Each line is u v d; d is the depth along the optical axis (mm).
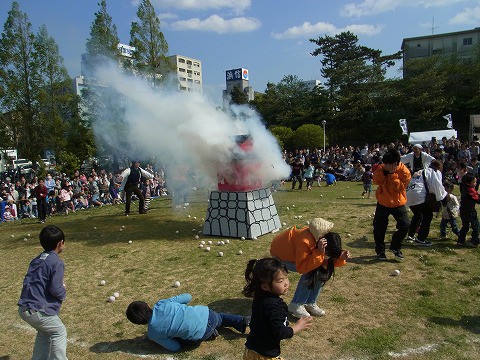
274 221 10094
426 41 62125
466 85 48969
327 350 4156
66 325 5160
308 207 13352
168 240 9625
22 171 29766
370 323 4711
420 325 4605
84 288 6551
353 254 7480
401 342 4246
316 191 18109
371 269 6578
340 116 49344
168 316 4309
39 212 14164
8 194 16766
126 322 5180
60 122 26312
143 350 4434
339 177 23312
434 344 4172
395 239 6902
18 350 4652
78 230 11695
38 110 26016
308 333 4531
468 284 5738
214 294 5891
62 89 26938
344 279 6176
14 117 26078
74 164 25328
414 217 7891
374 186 19750
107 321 5234
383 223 6918
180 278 6730
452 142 21844
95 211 15781
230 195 9516
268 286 3148
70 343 4668
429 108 47531
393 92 49500
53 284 3834
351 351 4117
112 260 8117
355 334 4461
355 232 9289
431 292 5516
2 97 25297
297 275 6520
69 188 17156
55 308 3873
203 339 4449
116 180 18625
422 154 8945
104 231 11281
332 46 56625
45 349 3932
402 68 51812
